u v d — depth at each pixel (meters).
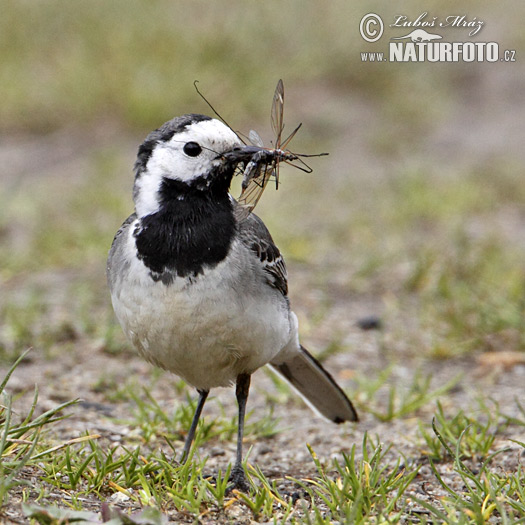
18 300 13.38
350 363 11.60
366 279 14.97
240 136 8.48
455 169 22.02
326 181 21.19
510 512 6.25
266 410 10.02
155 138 7.48
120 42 25.77
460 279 14.20
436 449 8.18
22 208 18.47
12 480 6.38
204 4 28.27
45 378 10.39
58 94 24.14
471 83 28.80
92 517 5.95
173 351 7.26
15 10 26.78
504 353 11.59
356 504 6.19
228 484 7.35
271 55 27.08
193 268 7.02
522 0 34.50
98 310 13.13
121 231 7.60
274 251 7.70
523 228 18.00
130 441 8.53
